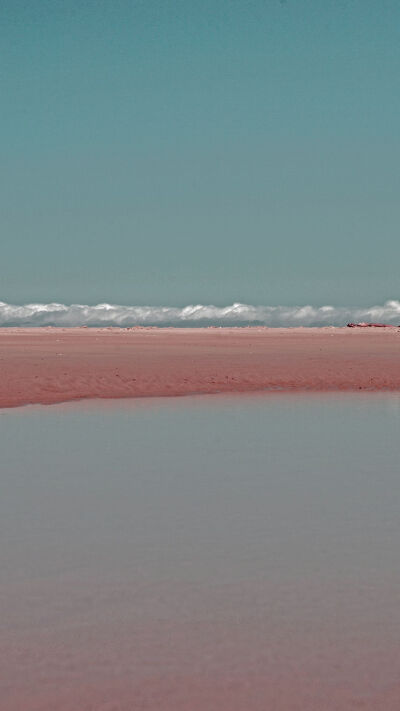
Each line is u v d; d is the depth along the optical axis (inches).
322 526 403.5
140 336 4227.4
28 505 451.8
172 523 410.6
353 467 569.0
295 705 215.3
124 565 338.3
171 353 2079.2
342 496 472.7
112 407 991.0
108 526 403.9
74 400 1082.7
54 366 1477.6
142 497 472.4
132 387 1215.6
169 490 491.8
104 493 482.0
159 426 801.6
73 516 425.7
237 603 290.8
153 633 263.0
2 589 307.7
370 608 285.1
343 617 276.5
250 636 260.1
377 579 318.3
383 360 1755.7
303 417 877.8
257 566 336.5
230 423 823.7
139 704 215.9
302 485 506.3
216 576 322.7
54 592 303.6
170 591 304.7
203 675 232.4
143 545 369.1
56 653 247.4
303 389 1249.4
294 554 354.6
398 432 757.9
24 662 241.3
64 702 216.8
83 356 1887.3
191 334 4963.1
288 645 253.0
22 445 676.7
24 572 329.1
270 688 224.7
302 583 313.7
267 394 1175.6
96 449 653.9
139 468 568.4
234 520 416.5
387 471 554.3
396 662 240.7
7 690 223.8
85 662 241.3
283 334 4923.7
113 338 3754.9
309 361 1704.0
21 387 1162.6
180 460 601.0
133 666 238.4
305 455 624.1
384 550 360.8
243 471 554.9
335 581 316.2
